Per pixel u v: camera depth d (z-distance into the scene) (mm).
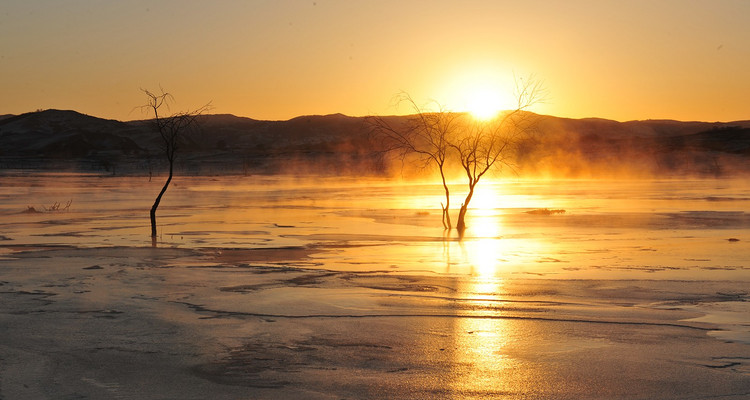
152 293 14219
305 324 11352
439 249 23297
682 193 64688
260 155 162125
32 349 9719
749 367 8852
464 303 13273
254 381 8266
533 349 9758
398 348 9805
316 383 8188
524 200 55562
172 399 7605
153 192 70125
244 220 36656
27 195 63750
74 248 22750
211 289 14758
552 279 16438
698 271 17938
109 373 8570
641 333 10734
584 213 41219
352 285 15391
